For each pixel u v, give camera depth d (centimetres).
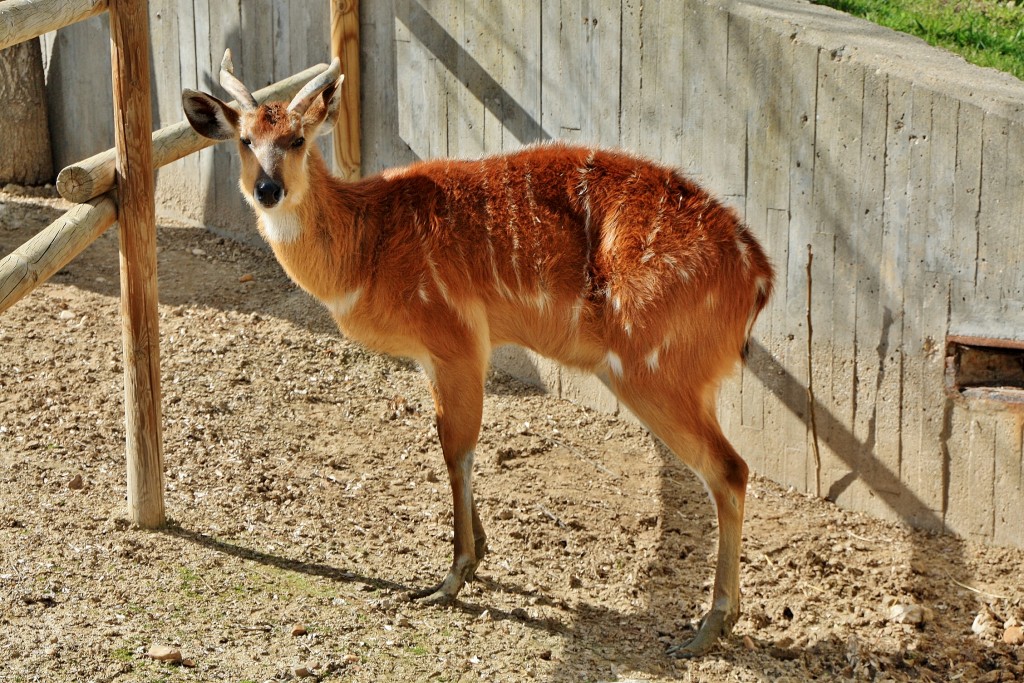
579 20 633
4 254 739
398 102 727
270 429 617
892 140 533
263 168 474
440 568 508
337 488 568
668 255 464
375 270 494
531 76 660
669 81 603
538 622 475
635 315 467
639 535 554
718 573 471
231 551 500
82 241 466
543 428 646
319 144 773
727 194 592
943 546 543
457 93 695
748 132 579
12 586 457
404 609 471
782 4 593
